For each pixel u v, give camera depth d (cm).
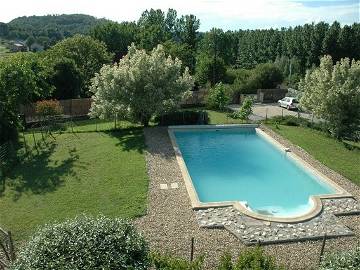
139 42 7538
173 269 980
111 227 961
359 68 2584
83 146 2489
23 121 2989
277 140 2764
